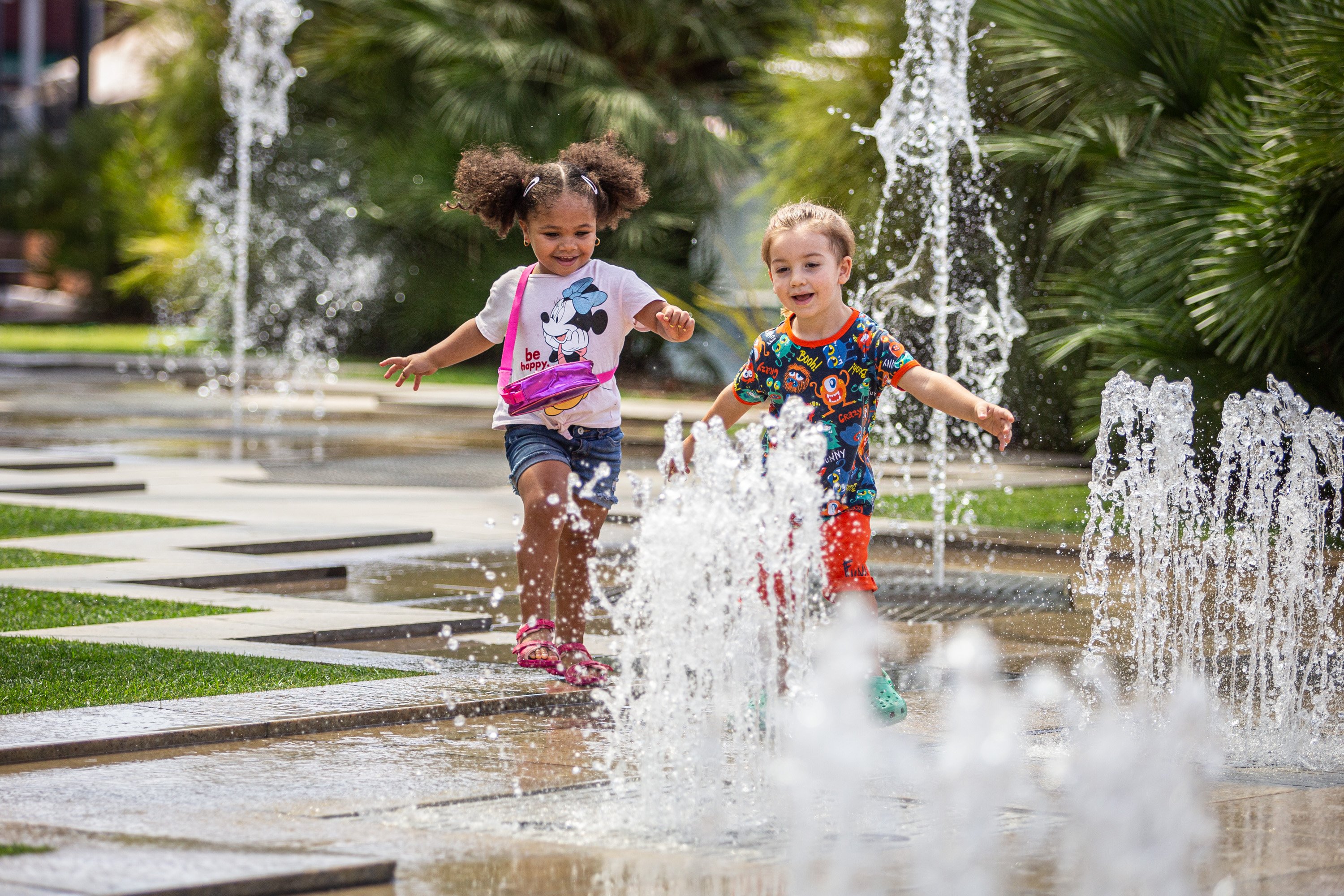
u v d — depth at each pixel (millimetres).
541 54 35156
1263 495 8367
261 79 39375
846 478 6746
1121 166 17938
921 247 21344
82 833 4969
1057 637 9141
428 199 35156
